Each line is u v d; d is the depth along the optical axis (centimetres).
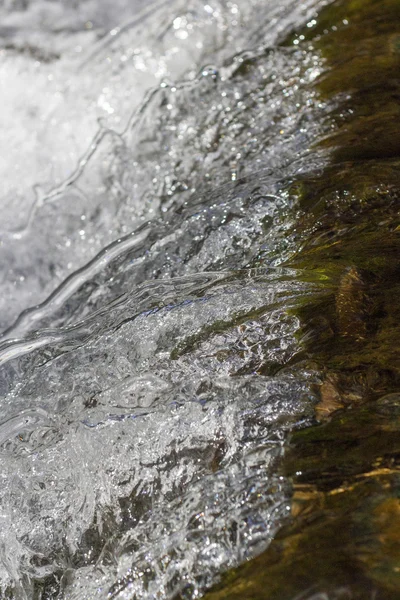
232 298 188
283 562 116
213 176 305
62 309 272
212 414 160
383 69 307
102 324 212
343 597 104
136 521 157
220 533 130
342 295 174
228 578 121
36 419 191
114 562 153
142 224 295
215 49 420
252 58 372
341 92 303
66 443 181
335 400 149
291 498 129
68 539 170
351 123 277
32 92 439
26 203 374
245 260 222
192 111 353
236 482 140
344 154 252
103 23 475
